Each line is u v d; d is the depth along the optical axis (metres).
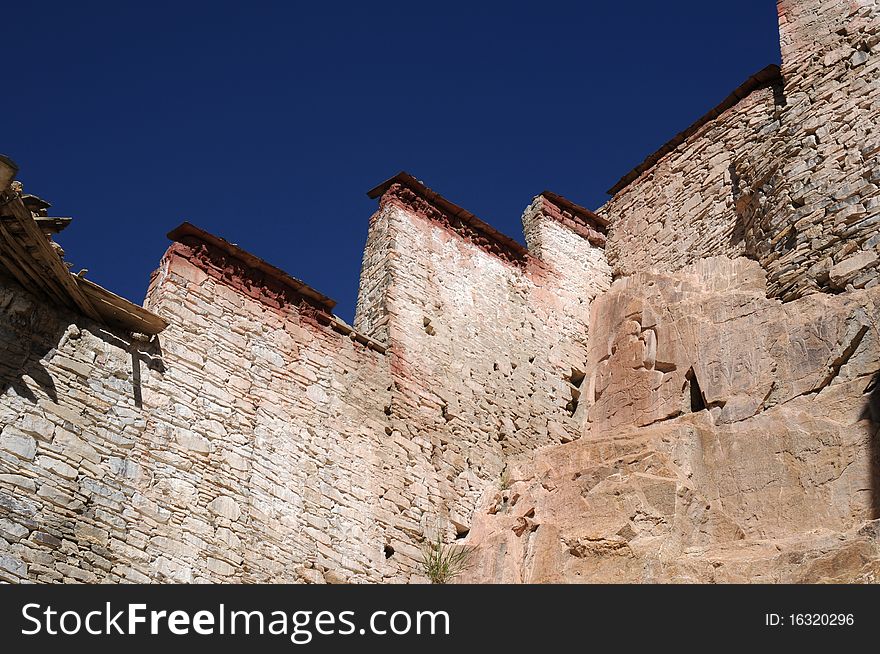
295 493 17.14
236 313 18.12
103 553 14.56
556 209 25.70
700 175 24.02
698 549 16.30
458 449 19.98
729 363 19.05
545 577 16.89
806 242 19.45
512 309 22.86
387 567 17.62
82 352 15.76
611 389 21.48
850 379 17.31
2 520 13.80
